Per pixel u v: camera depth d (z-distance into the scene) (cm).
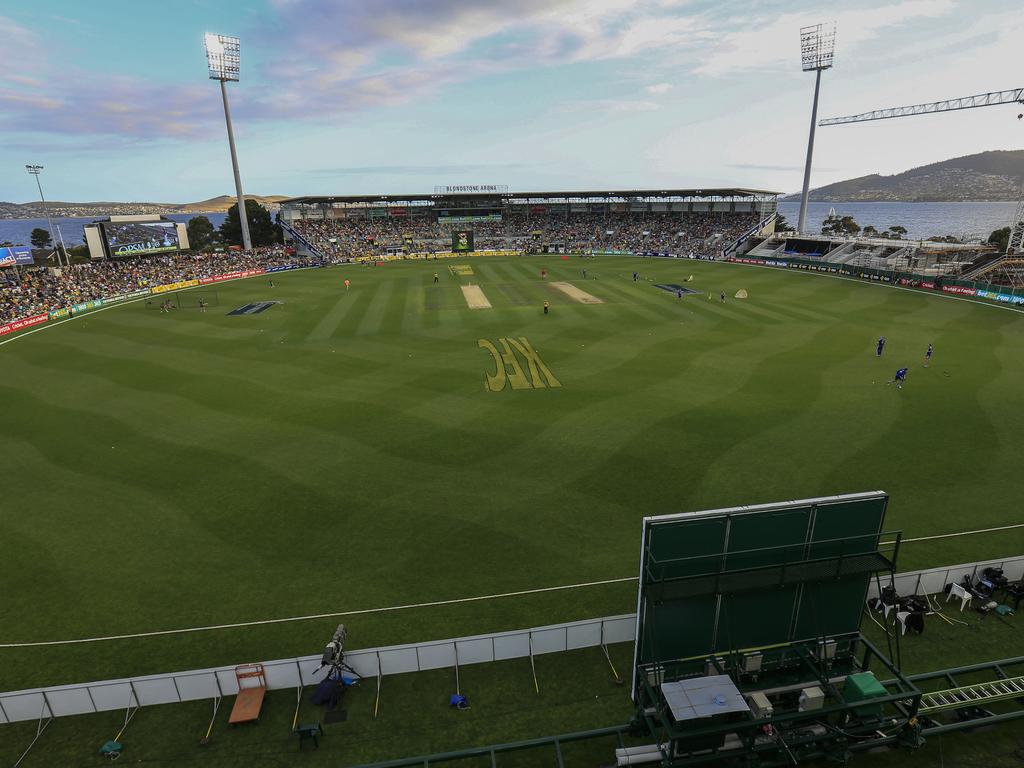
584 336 4844
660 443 2739
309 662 1358
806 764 1115
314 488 2402
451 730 1259
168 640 1602
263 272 9800
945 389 3406
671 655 1178
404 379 3794
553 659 1458
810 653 1212
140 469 2619
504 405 3291
